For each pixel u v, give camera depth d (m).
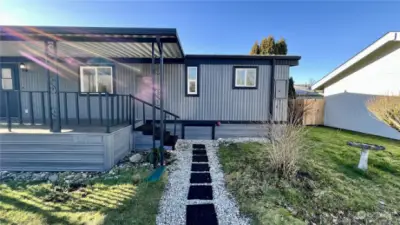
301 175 3.98
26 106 6.80
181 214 2.75
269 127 5.96
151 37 4.14
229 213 2.79
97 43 4.54
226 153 5.54
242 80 7.25
